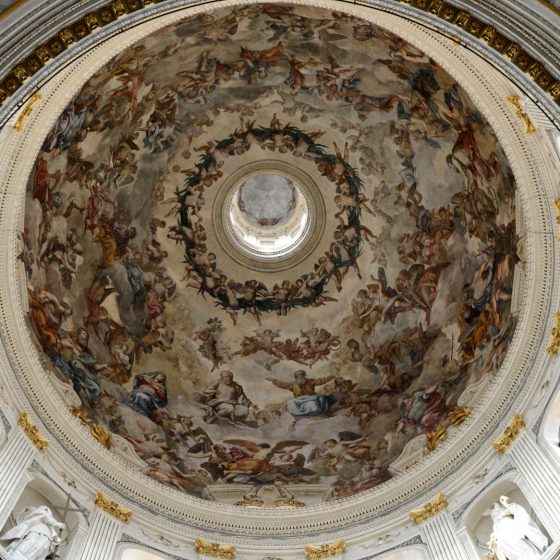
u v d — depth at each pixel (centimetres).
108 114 1969
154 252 2292
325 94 2152
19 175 1655
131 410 2039
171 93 2086
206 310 2352
